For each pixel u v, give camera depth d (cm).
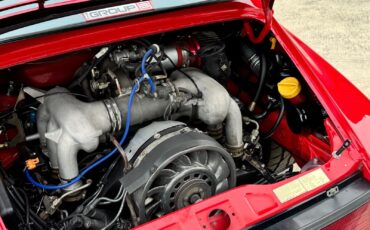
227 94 192
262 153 238
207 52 209
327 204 163
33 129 196
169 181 162
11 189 171
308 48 223
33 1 172
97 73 193
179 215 150
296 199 159
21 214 168
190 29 213
